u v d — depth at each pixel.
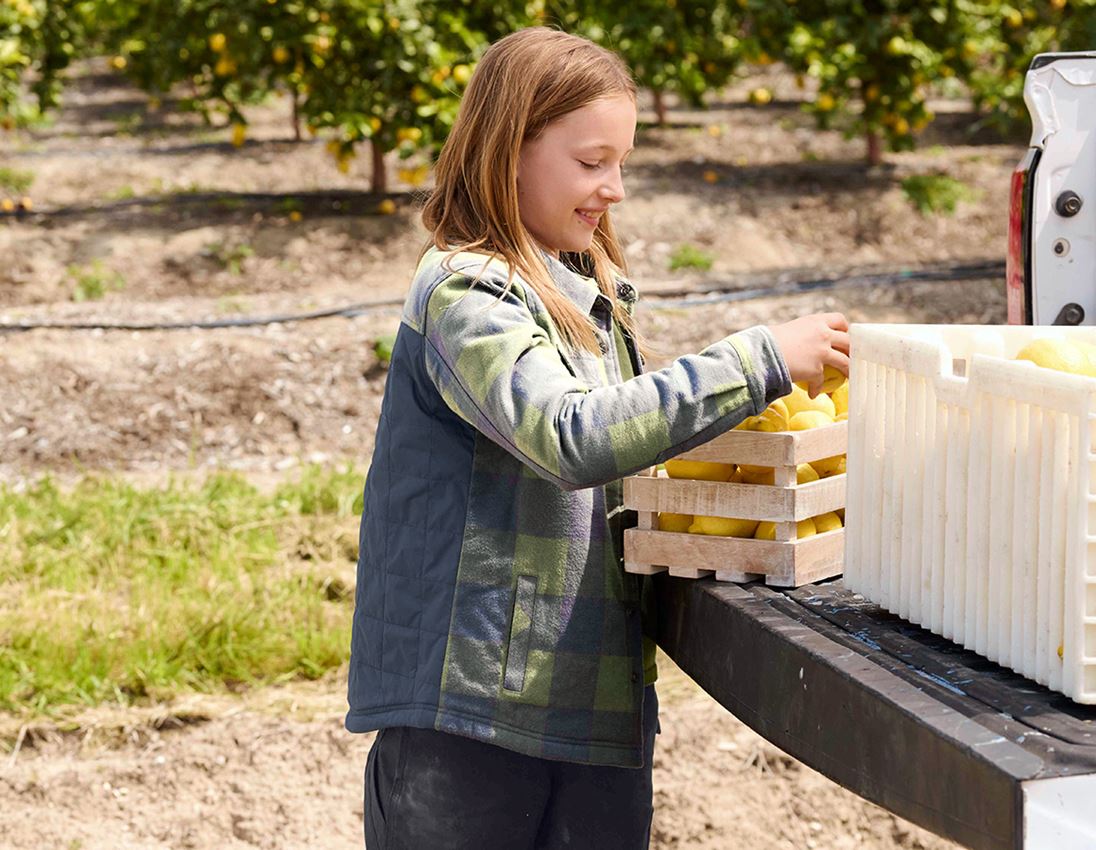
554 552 1.84
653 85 10.48
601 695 1.86
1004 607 1.58
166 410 6.57
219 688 4.05
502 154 1.79
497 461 1.83
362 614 1.91
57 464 6.20
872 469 1.81
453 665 1.81
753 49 10.15
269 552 4.85
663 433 1.63
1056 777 1.31
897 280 8.16
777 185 10.13
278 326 7.34
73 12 10.45
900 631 1.75
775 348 1.70
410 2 8.52
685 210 9.66
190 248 8.90
